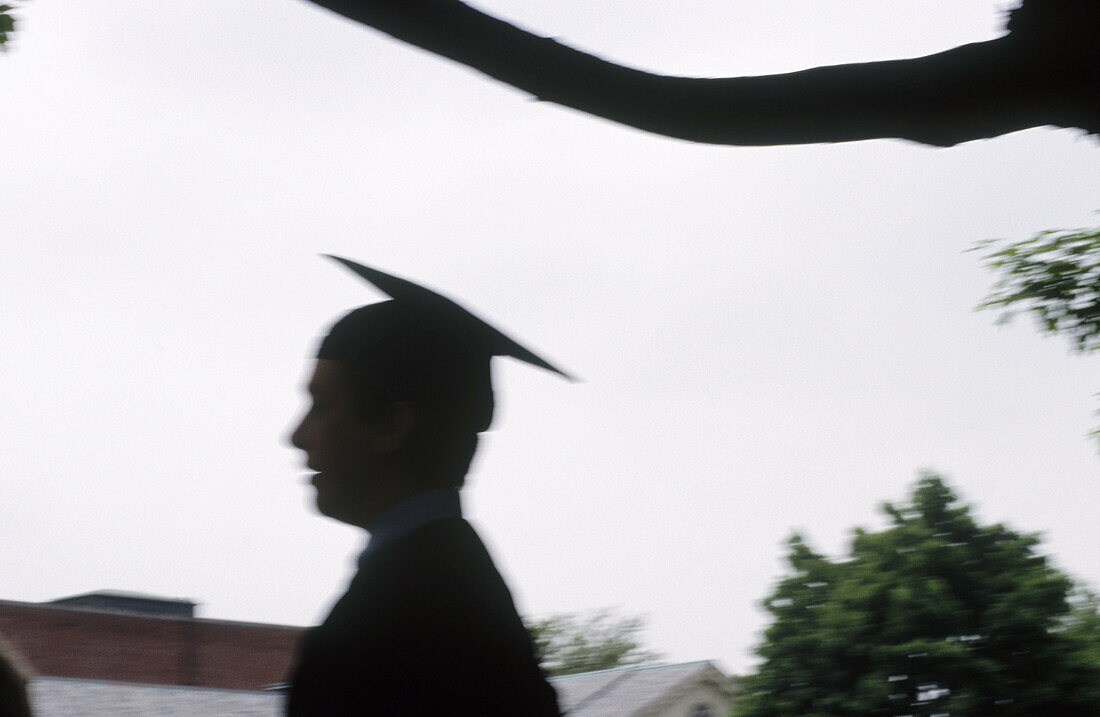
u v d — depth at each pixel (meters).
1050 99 2.41
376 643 1.45
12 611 37.56
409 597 1.48
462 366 1.64
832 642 28.11
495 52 2.40
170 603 43.44
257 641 42.22
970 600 28.06
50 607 38.34
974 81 2.40
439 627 1.46
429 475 1.59
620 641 65.75
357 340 1.60
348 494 1.60
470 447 1.65
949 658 26.81
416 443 1.58
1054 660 26.98
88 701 23.80
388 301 1.64
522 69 2.42
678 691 35.72
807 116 2.46
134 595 42.88
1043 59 2.36
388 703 1.43
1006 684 27.06
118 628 39.56
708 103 2.46
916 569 28.38
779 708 28.03
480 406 1.66
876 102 2.44
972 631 27.98
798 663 28.53
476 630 1.49
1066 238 9.81
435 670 1.44
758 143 2.54
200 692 25.83
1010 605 27.58
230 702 25.61
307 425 1.63
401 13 2.35
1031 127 2.50
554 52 2.41
